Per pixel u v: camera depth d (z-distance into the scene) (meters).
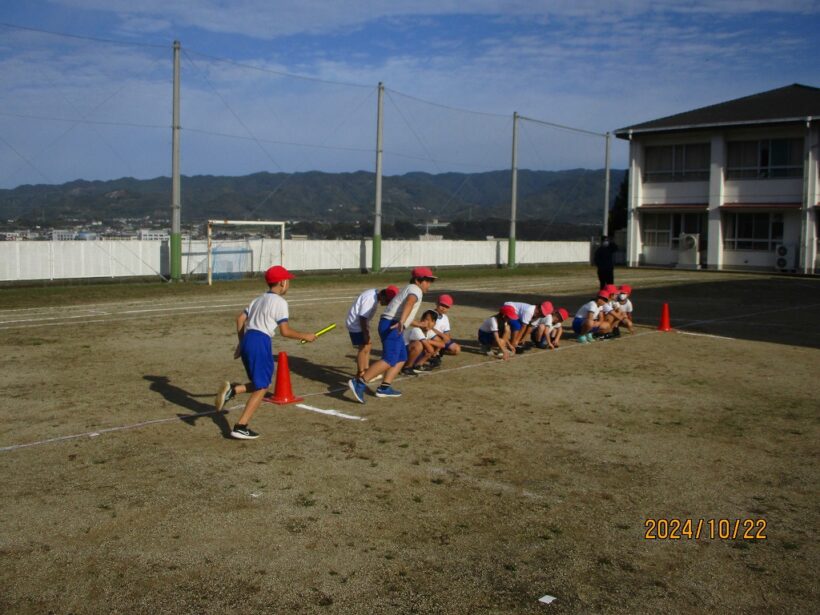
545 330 12.74
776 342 13.80
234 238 29.89
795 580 4.58
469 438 7.39
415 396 9.13
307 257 32.38
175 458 6.67
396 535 5.13
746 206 36.66
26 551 4.82
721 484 6.21
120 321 16.00
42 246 24.81
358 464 6.57
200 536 5.07
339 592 4.35
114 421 7.85
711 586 4.50
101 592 4.31
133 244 26.98
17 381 9.79
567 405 8.80
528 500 5.80
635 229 41.03
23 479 6.11
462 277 32.34
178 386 9.52
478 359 11.70
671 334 14.76
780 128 35.78
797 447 7.25
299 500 5.72
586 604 4.26
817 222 35.25
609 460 6.79
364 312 9.14
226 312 17.77
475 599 4.29
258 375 7.14
